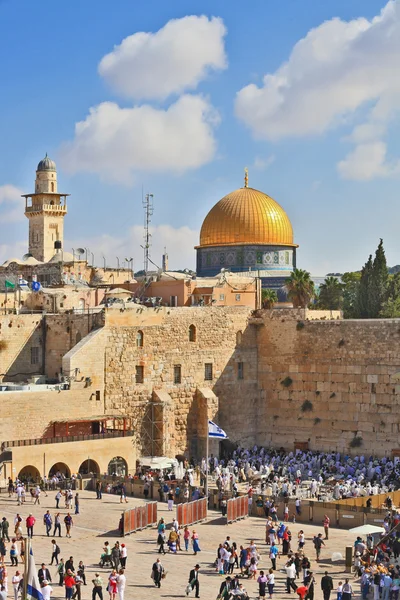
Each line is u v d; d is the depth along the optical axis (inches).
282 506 3011.8
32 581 1845.5
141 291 4803.2
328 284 6205.7
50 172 7303.2
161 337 4023.1
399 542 2500.0
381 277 5492.1
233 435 4266.7
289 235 6274.6
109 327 3836.1
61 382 3737.7
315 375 4197.8
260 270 6117.1
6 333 3919.8
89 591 2190.0
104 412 3804.1
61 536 2679.6
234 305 4434.1
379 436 4005.9
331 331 4156.0
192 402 4138.8
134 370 3922.2
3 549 2367.1
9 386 3661.4
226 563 2348.7
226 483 3449.8
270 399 4330.7
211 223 6254.9
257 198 6230.3
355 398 4074.8
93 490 3353.8
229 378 4271.7
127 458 3678.6
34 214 7322.8
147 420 3971.5
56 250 6998.0
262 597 2128.4
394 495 3198.8
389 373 3988.7
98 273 5674.2
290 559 2293.3
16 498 3139.8
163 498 3191.4
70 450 3501.5
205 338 4190.5
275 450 4244.6
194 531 2561.5
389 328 3996.1
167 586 2220.7
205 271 6264.8
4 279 4746.6
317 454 4116.6
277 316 4318.4
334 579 2330.2
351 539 2716.5
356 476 3762.3
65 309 4480.8
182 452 4104.3
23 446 3380.9
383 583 2134.6
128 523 2711.6
